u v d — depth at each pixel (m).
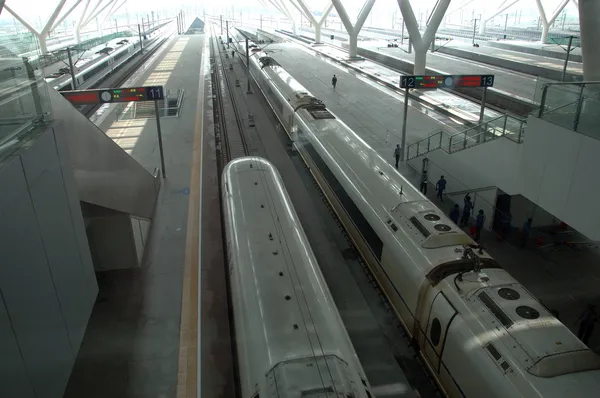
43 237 6.59
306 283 8.28
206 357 9.60
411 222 10.50
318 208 16.75
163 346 9.90
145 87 17.73
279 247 9.46
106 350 9.78
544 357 6.54
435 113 29.17
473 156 15.19
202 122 28.59
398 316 10.28
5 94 6.24
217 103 34.97
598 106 9.51
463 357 7.48
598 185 9.52
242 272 8.77
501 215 14.51
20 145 6.45
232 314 8.84
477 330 7.43
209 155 22.67
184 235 14.70
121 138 25.52
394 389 8.90
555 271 12.36
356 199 12.94
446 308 8.15
